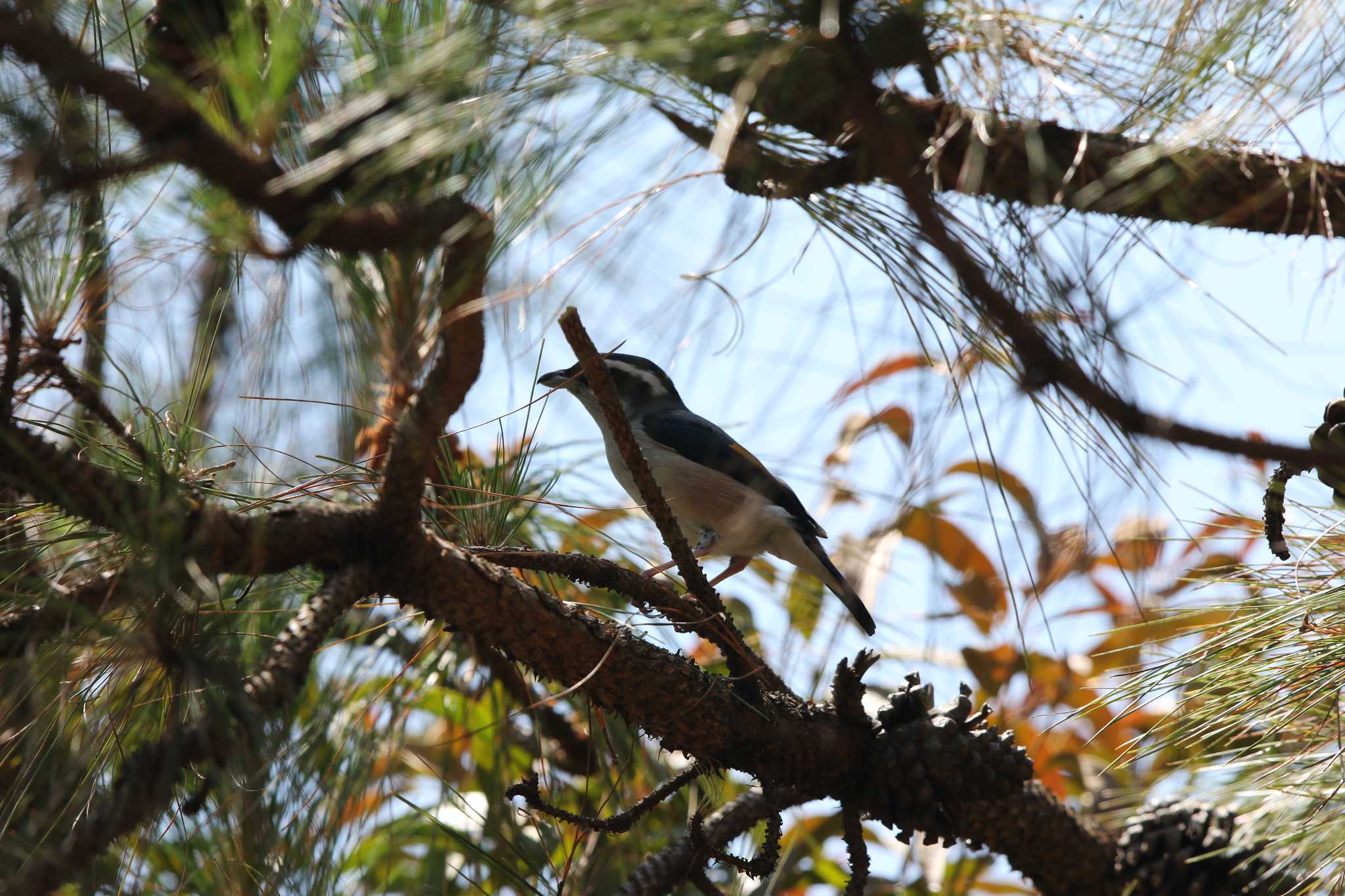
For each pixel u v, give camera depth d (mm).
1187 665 5246
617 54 3385
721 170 3785
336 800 5562
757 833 8461
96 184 3520
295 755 4934
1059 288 3852
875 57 3578
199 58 3844
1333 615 5145
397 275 4508
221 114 3814
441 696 7391
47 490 4105
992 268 3881
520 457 6180
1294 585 5223
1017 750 6520
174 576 4172
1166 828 7578
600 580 6047
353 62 3902
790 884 8984
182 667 4039
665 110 3873
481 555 5738
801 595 8062
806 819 9242
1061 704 9695
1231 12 4230
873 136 3680
